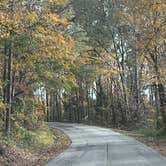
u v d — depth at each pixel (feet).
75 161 67.87
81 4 183.32
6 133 79.05
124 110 212.02
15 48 71.31
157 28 77.56
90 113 286.46
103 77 256.73
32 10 66.95
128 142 110.11
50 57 81.25
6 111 79.71
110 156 74.64
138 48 90.33
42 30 66.28
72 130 173.78
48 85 106.63
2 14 58.03
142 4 79.51
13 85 93.61
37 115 122.62
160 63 125.80
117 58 206.69
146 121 190.90
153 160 67.05
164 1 75.05
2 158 63.05
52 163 66.18
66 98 294.46
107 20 191.62
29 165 64.69
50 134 135.03
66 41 80.28
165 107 126.52
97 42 197.47
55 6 82.33
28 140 96.12
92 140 119.44
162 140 113.91
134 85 219.00
